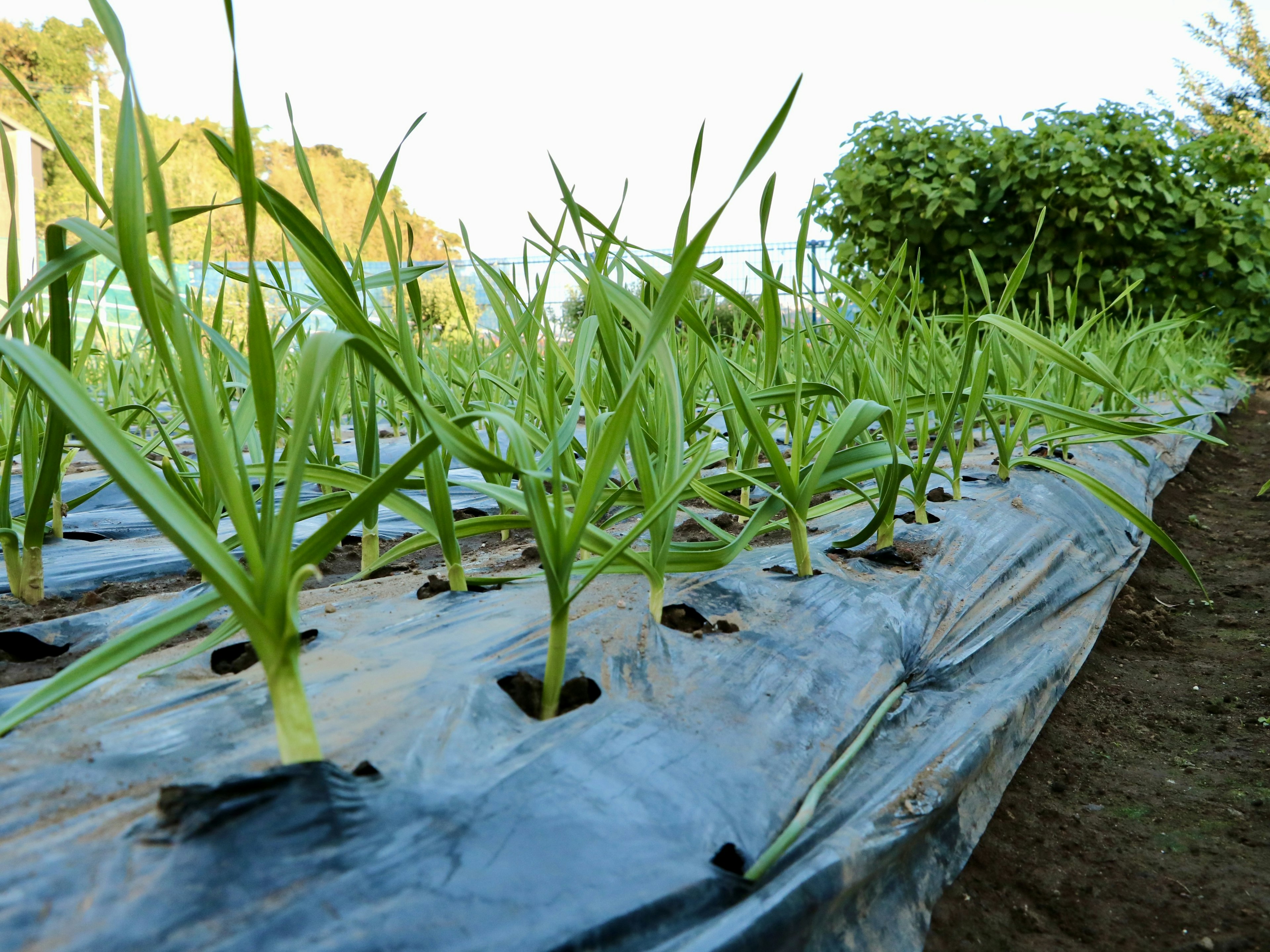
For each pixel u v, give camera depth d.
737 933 0.67
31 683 1.02
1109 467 2.93
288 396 3.19
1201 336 6.55
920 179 6.89
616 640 1.11
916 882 0.96
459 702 0.88
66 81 33.91
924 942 0.90
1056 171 6.62
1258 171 7.21
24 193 8.61
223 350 1.12
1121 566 2.21
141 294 0.65
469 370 2.68
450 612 1.21
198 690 0.92
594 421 1.22
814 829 0.87
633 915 0.65
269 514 0.75
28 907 0.56
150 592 1.48
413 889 0.61
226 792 0.65
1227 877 1.07
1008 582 1.72
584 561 1.43
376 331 0.99
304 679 0.96
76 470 2.95
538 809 0.73
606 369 1.62
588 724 0.88
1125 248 6.73
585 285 1.24
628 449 2.46
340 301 0.88
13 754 0.77
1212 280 7.13
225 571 0.65
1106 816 1.22
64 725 0.84
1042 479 2.40
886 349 2.12
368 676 0.97
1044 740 1.45
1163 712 1.59
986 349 1.90
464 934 0.59
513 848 0.68
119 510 2.35
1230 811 1.23
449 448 0.74
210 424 0.67
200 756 0.77
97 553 1.69
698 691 1.03
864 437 2.43
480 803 0.71
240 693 0.91
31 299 0.98
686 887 0.70
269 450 0.73
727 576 1.44
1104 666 1.82
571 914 0.63
